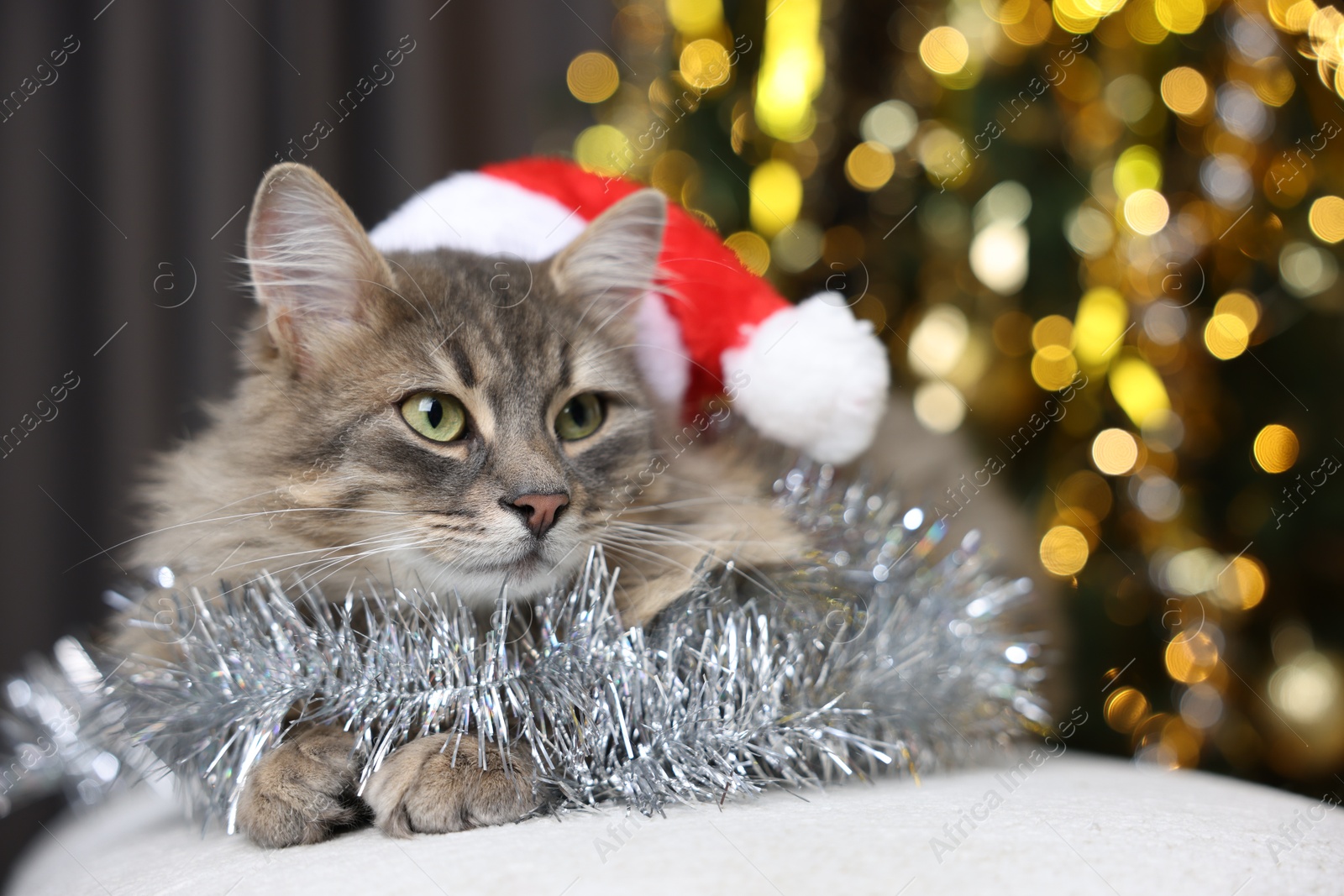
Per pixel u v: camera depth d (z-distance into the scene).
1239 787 0.50
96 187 0.74
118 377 0.74
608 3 0.82
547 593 0.49
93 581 0.74
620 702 0.45
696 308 0.54
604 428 0.52
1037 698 0.54
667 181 0.68
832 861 0.39
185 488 0.50
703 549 0.49
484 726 0.44
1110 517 0.68
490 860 0.40
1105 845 0.41
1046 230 0.64
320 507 0.48
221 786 0.45
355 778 0.44
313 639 0.45
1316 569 0.69
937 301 0.68
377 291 0.50
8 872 0.73
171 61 0.75
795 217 0.67
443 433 0.49
